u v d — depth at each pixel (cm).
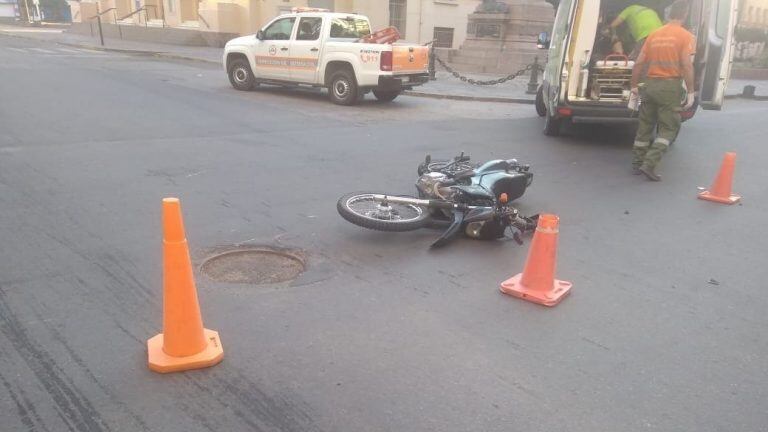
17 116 945
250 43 1409
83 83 1362
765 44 3294
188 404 284
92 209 545
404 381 310
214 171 701
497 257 488
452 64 2334
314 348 337
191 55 2177
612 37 1094
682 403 303
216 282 413
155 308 371
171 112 1079
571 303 411
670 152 971
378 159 809
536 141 1012
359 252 482
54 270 416
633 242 541
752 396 312
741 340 371
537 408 293
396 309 388
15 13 4859
